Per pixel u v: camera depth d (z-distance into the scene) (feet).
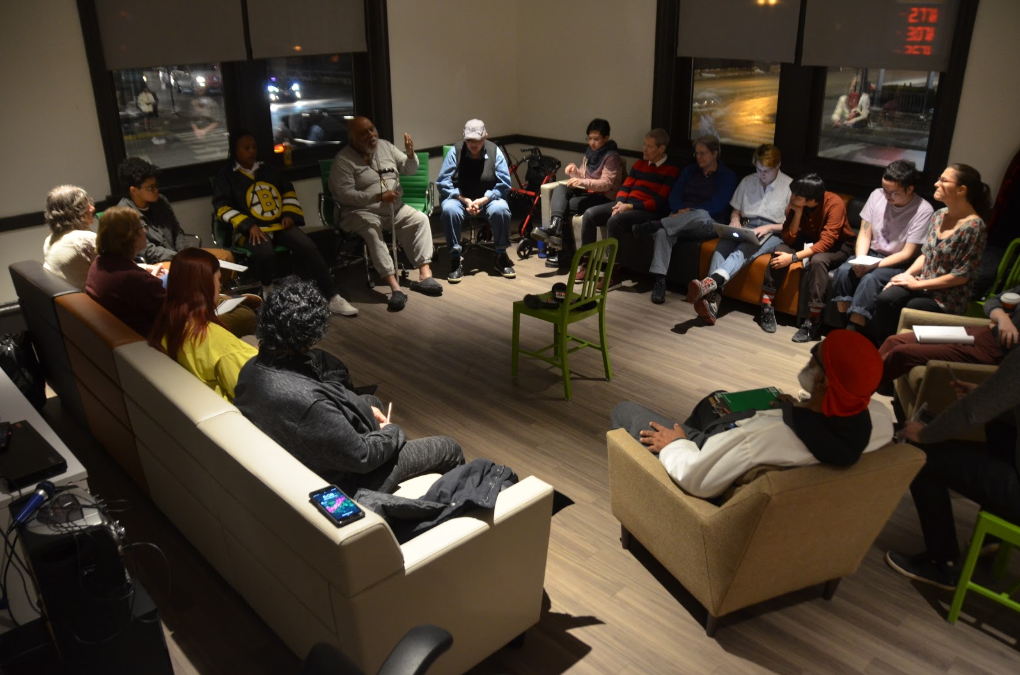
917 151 16.17
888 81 16.08
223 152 18.21
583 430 12.10
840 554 7.86
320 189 19.60
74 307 10.48
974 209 12.76
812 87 17.10
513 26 22.17
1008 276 13.20
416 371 14.15
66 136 15.47
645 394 13.20
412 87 20.38
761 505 6.82
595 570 9.07
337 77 19.45
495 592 7.28
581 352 14.92
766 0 17.12
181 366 8.77
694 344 15.21
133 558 9.25
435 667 7.01
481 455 11.39
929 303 13.03
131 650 6.64
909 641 8.03
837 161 17.37
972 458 7.98
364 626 6.27
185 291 9.04
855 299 14.38
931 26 15.03
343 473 7.64
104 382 10.11
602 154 19.20
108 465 11.16
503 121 22.93
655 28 19.01
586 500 10.33
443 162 20.68
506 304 17.35
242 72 17.54
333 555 5.96
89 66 15.37
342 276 19.13
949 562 8.64
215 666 7.73
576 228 19.26
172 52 16.40
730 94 18.63
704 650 7.91
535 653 7.88
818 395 7.03
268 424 7.39
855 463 7.06
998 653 7.88
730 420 7.81
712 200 17.22
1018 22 13.93
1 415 8.80
